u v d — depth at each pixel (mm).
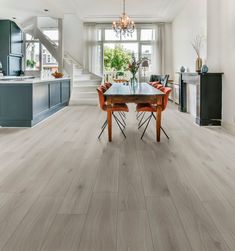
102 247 1879
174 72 11867
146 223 2189
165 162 3750
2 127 6148
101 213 2352
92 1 9578
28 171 3383
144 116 7832
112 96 4816
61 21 10633
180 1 9219
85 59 12766
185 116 7879
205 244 1910
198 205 2500
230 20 5750
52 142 4832
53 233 2049
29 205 2500
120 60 13102
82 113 8359
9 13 9859
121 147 4516
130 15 11500
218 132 5715
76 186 2932
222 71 6297
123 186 2934
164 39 12547
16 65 12305
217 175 3258
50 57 13078
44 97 7148
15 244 1913
